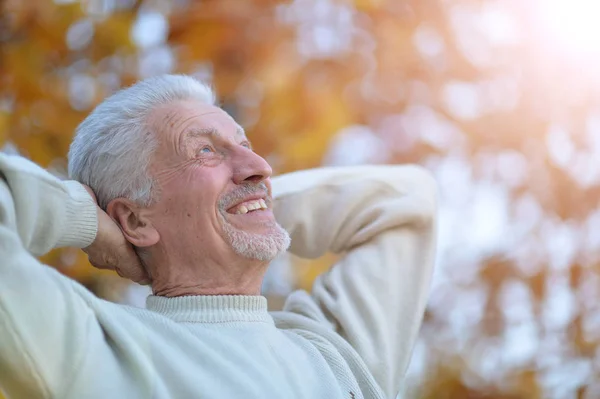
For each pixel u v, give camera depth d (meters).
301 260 4.29
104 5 4.28
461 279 4.84
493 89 4.89
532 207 4.94
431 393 4.68
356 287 2.75
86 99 4.20
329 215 2.92
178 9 4.33
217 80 4.29
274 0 4.38
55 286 2.02
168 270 2.45
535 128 4.92
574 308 4.87
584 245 4.91
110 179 2.47
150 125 2.48
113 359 2.10
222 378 2.21
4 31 4.16
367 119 4.57
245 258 2.43
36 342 1.96
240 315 2.40
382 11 4.56
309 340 2.54
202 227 2.42
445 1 4.69
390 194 2.94
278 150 4.27
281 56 4.38
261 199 2.52
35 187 2.08
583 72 4.93
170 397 2.14
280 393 2.25
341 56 4.46
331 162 4.36
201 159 2.46
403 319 2.76
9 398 2.03
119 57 4.26
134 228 2.46
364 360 2.62
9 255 1.95
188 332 2.28
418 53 4.66
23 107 4.11
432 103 4.73
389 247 2.84
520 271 4.86
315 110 4.32
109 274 4.12
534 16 4.96
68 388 2.00
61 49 4.20
